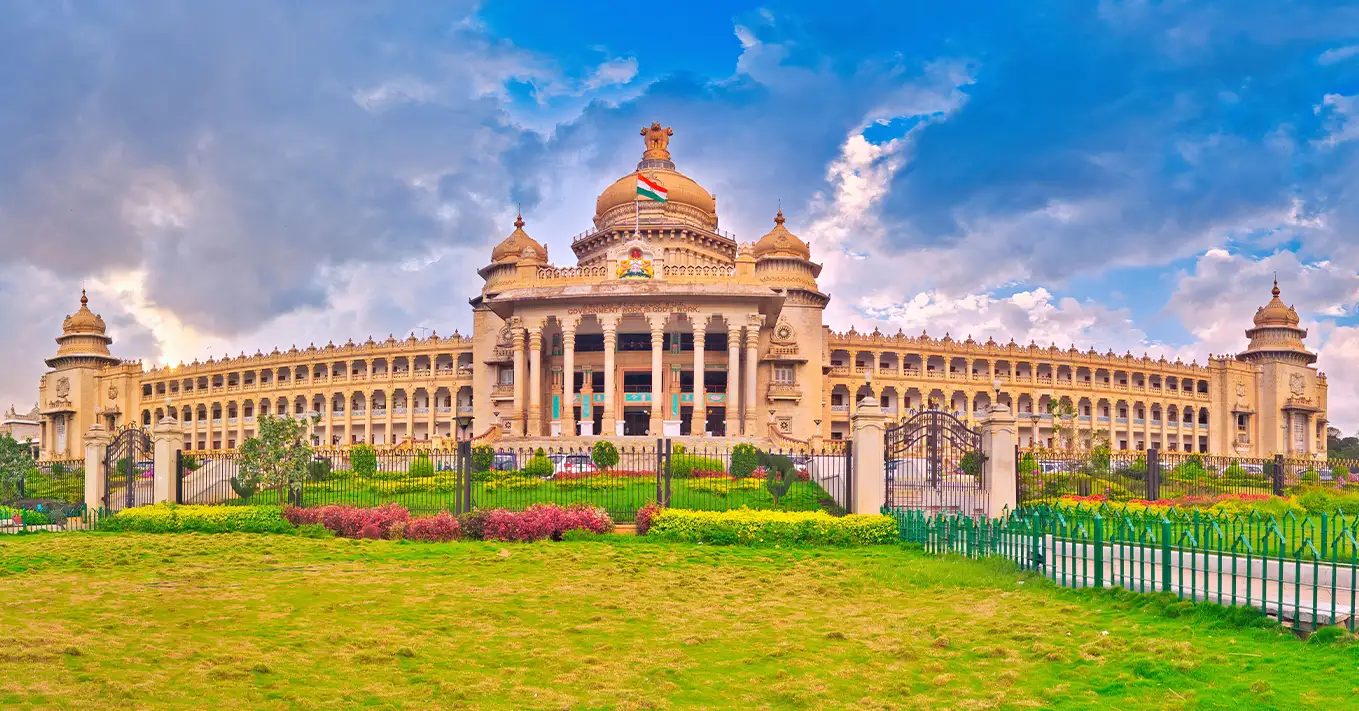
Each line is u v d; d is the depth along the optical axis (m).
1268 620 15.15
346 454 47.00
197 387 113.12
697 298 67.75
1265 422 111.31
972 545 25.09
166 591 21.80
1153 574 17.70
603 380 75.25
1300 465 59.94
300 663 14.98
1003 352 100.56
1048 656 14.68
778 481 37.09
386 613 19.17
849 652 15.66
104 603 20.17
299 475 38.28
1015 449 33.41
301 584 22.75
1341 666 12.98
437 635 17.14
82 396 115.12
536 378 69.00
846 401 98.75
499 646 16.31
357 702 12.95
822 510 35.22
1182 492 42.91
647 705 12.80
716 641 16.62
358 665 14.93
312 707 12.69
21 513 37.84
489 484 41.75
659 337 67.81
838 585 22.47
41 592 21.59
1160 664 13.63
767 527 30.14
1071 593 19.27
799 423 78.81
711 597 21.11
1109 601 18.08
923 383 97.38
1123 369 104.94
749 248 70.44
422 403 102.06
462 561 26.59
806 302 81.38
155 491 40.28
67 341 116.75
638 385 74.62
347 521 32.94
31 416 140.25
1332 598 14.41
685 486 40.00
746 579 23.55
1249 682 12.64
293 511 34.50
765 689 13.66
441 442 66.62
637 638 16.92
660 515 31.98
